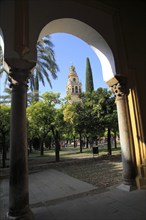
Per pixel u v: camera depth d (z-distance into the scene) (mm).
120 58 5473
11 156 3521
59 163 11320
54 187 6617
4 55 3812
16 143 3541
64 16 4770
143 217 3092
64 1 4875
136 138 5078
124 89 5332
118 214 3252
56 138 13977
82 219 3148
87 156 15195
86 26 5195
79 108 15008
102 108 14422
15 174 3438
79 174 8797
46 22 4500
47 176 8742
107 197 4172
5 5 4086
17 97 3723
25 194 3436
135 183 4727
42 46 13406
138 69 5711
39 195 5691
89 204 3818
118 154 14453
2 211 4434
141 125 5238
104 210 3459
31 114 14125
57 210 3625
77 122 14602
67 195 5391
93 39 5609
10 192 3398
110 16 5730
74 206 3773
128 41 5762
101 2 5445
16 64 3812
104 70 5609
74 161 11930
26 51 3975
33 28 4266
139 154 4961
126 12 5988
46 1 4617
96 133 14883
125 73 5430
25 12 4207
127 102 5371
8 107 11969
